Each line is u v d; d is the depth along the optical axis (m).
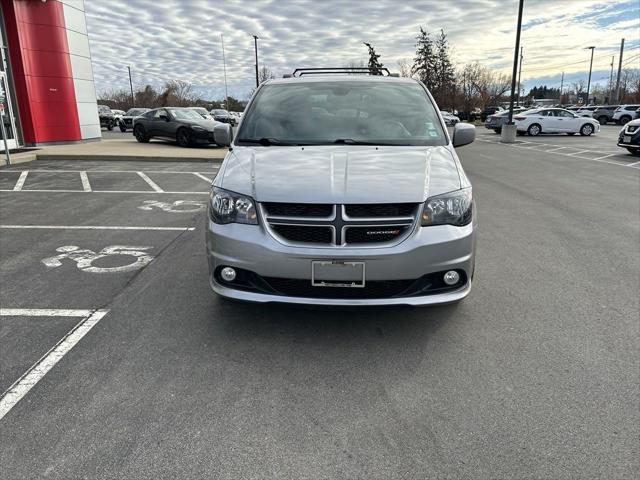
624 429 2.52
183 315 3.84
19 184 9.95
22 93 15.42
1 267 4.95
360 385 2.92
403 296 3.20
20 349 3.31
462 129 4.35
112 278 4.64
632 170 12.64
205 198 8.66
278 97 4.56
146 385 2.90
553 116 27.31
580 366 3.13
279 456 2.34
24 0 15.09
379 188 3.17
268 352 3.29
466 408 2.70
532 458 2.32
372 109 4.36
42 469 2.25
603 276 4.75
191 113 18.62
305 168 3.43
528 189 9.80
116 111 40.97
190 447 2.39
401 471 2.25
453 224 3.23
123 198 8.61
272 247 3.12
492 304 4.07
